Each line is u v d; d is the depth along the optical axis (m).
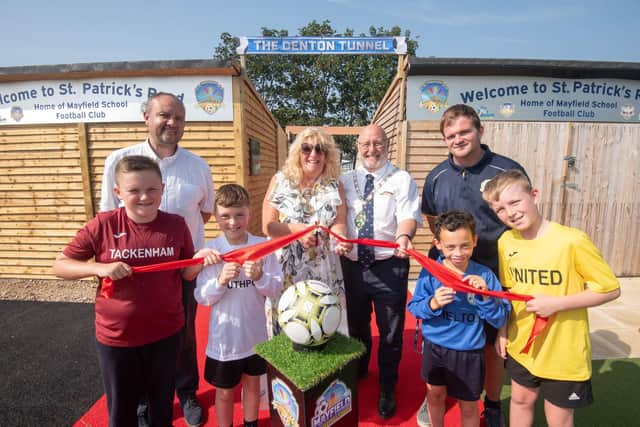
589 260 1.74
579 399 1.79
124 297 1.86
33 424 2.58
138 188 1.83
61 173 5.64
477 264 2.15
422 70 5.42
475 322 2.05
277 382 1.81
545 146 5.63
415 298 2.23
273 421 1.92
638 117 5.66
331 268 2.55
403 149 5.61
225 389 2.19
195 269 2.08
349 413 1.89
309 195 2.48
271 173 8.55
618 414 2.55
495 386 2.40
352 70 24.58
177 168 2.57
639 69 5.37
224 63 5.14
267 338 2.29
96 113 5.42
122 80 5.33
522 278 1.92
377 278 2.60
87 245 1.86
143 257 1.92
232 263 1.97
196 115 5.40
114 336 1.88
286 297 1.83
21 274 5.93
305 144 2.38
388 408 2.59
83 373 3.23
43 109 5.46
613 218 5.89
